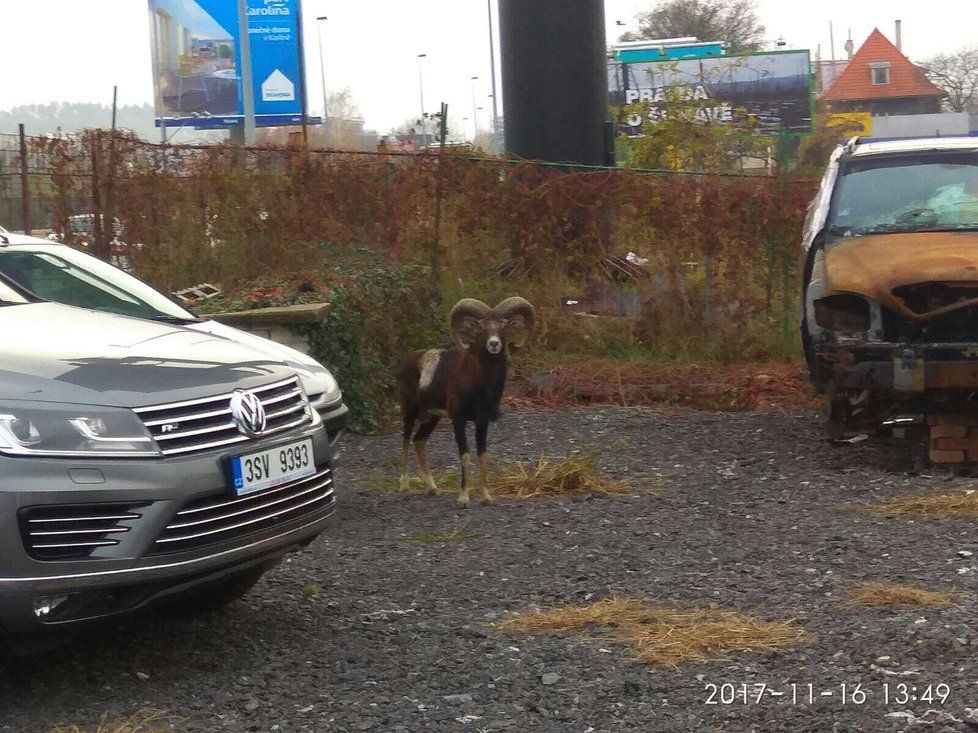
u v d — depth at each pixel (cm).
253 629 601
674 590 642
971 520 741
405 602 639
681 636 574
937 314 812
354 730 500
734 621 591
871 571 655
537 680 539
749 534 733
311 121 3922
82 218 1203
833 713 499
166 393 525
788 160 1277
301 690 535
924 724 486
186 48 3812
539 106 1494
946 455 866
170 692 532
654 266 1262
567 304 1272
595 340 1252
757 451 948
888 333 834
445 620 610
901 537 710
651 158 1548
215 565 525
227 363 564
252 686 538
